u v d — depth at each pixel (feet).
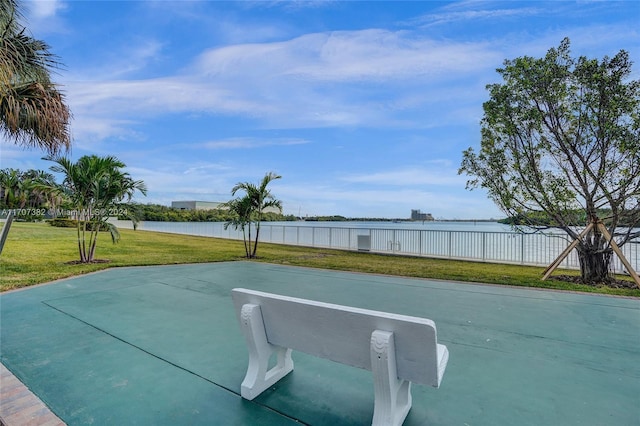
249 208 37.55
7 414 6.73
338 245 51.49
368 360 6.03
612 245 21.65
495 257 36.29
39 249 35.96
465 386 8.03
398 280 22.26
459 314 14.32
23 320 13.06
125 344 10.68
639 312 14.62
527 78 22.86
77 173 27.61
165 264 28.84
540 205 23.76
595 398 7.48
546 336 11.62
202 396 7.48
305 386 7.92
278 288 19.53
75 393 7.60
